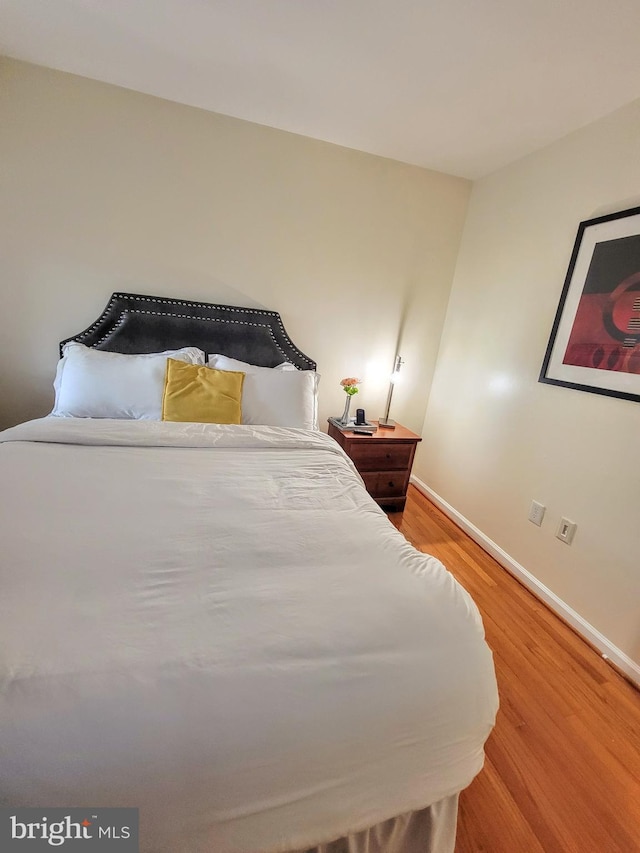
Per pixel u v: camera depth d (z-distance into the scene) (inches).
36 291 81.7
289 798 23.9
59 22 59.3
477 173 95.3
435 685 28.3
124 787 21.0
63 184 77.7
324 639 28.6
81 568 33.3
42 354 85.1
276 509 47.7
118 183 80.3
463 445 100.7
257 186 87.6
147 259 85.7
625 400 61.2
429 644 30.2
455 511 102.6
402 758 27.1
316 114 77.3
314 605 31.7
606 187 65.4
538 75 58.2
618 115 63.1
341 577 35.7
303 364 99.9
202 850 22.4
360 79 64.6
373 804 26.7
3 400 85.5
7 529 37.4
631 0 44.2
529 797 41.4
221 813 22.4
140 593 31.2
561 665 59.8
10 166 74.7
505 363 87.4
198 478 53.2
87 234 81.4
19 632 26.2
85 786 20.7
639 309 59.2
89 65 70.0
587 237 67.7
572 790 42.5
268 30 56.2
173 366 77.0
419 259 103.3
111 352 83.1
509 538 84.4
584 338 68.1
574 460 70.1
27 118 73.3
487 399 92.7
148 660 25.2
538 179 79.5
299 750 24.0
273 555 38.1
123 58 66.8
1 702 21.7
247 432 70.1
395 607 32.7
